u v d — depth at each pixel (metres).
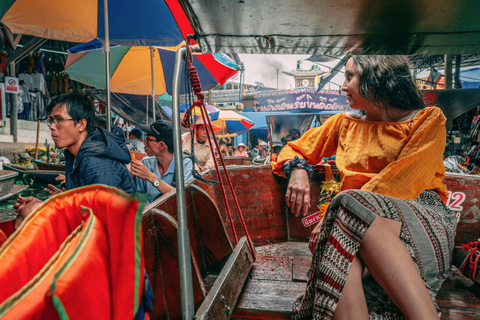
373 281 1.20
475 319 1.28
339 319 1.06
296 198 1.92
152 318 1.11
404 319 1.08
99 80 6.78
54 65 12.41
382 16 0.99
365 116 1.77
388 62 1.51
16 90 7.80
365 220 1.11
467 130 8.49
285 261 1.87
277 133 9.62
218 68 5.51
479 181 2.08
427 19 1.01
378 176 1.38
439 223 1.24
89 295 0.50
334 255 1.12
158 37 4.46
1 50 9.24
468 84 13.99
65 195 0.65
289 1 0.89
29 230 0.60
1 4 3.70
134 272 0.53
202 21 1.04
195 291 1.17
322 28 1.09
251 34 1.15
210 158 4.83
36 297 0.47
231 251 1.57
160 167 2.90
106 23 2.92
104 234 0.57
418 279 1.02
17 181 4.77
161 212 1.15
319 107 22.84
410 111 1.56
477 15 0.97
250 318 1.32
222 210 2.12
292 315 1.27
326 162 2.55
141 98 8.84
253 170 2.30
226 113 10.92
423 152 1.37
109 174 1.60
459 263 1.70
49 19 3.90
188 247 1.01
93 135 1.72
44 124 10.39
